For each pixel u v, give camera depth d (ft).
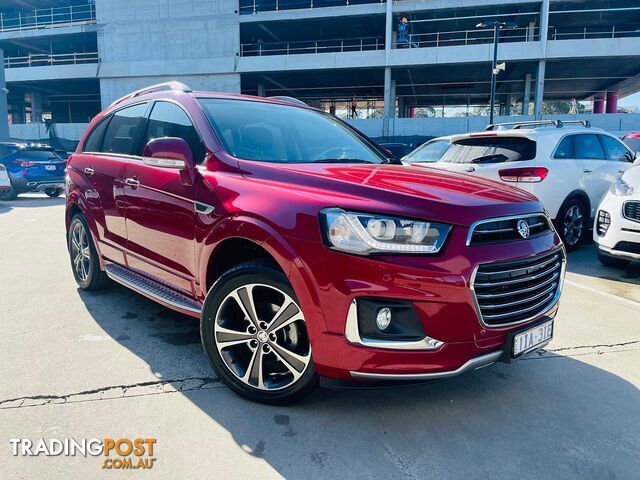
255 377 8.79
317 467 7.22
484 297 7.74
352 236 7.48
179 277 10.50
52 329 12.21
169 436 7.89
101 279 14.87
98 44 122.31
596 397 9.45
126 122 13.51
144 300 14.56
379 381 7.66
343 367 7.64
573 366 10.80
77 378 9.69
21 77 125.18
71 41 135.54
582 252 22.90
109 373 9.93
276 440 7.84
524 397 9.40
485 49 98.27
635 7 102.01
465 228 7.70
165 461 7.29
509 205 8.50
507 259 7.93
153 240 11.19
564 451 7.75
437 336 7.45
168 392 9.25
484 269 7.74
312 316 7.77
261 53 123.13
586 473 7.23
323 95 145.07
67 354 10.78
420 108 161.58
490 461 7.45
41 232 26.99
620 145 25.68
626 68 107.24
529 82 112.27
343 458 7.43
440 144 25.05
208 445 7.68
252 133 11.05
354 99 150.10
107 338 11.71
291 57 108.99
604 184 23.45
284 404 8.71
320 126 12.84
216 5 115.03
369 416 8.60
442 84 125.90
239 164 9.64
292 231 7.94
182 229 10.12
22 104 169.07
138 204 11.56
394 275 7.32
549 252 8.91
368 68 105.70
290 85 130.31
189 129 11.01
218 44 115.75
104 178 13.19
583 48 95.14
